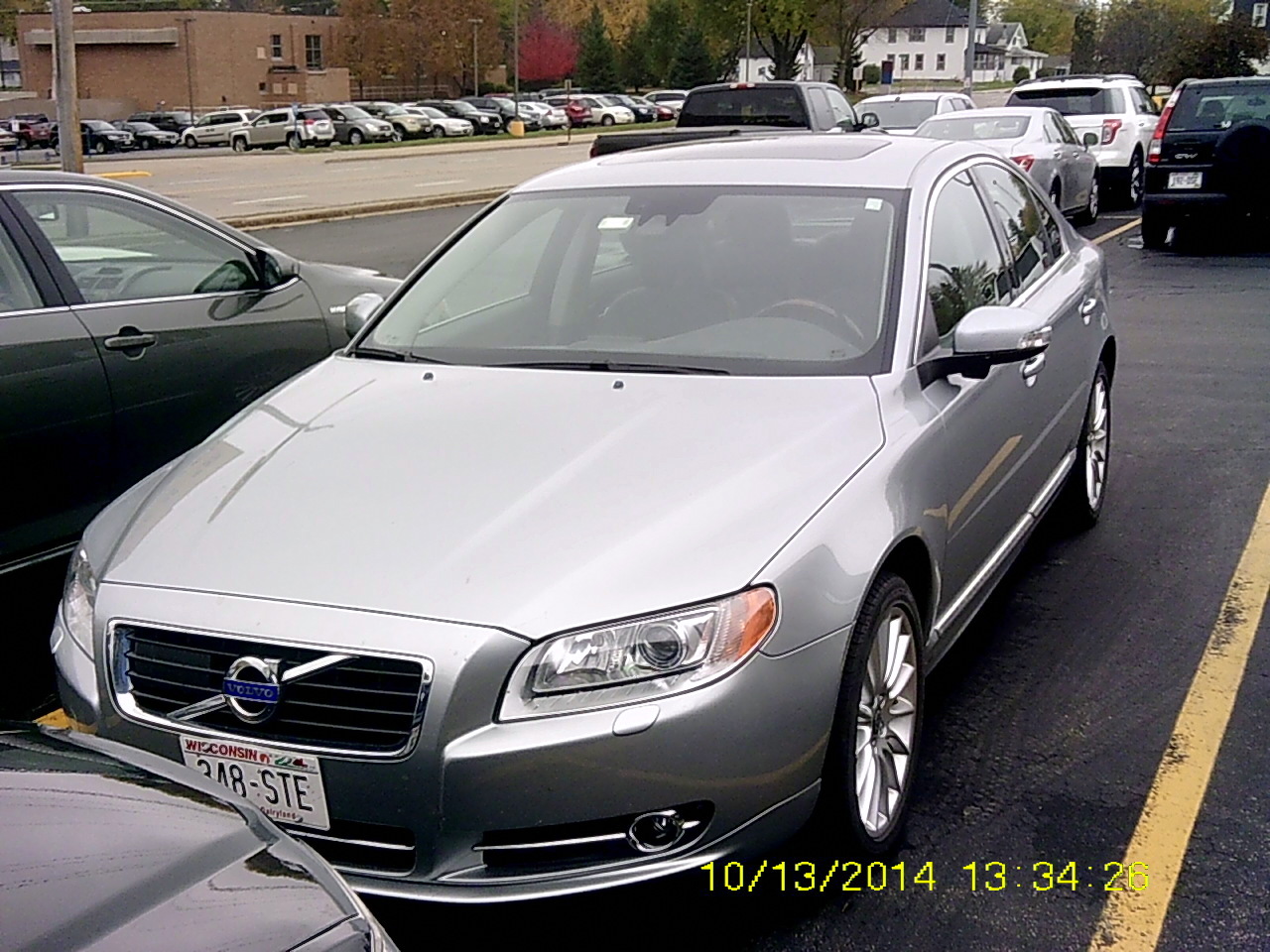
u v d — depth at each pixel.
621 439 3.46
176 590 3.09
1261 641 4.80
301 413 3.91
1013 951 3.12
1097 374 5.86
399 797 2.82
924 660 3.69
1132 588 5.32
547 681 2.82
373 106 63.56
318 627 2.90
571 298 4.39
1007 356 3.88
